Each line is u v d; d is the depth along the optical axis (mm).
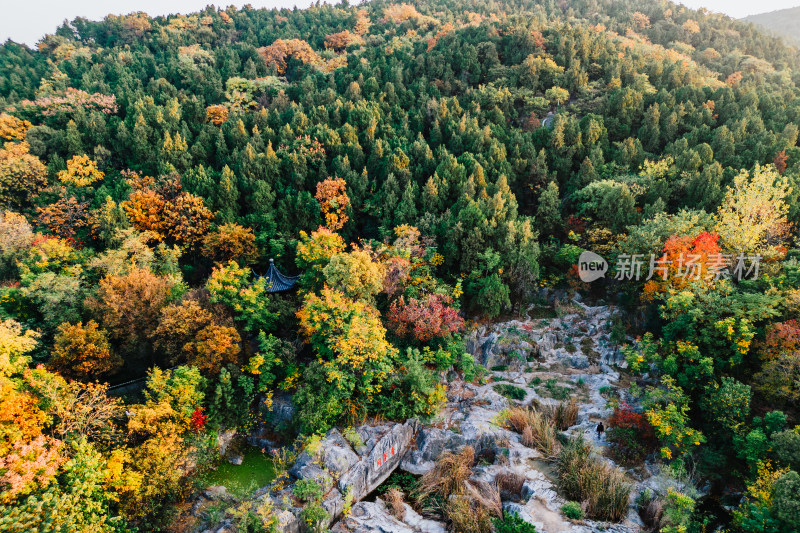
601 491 25594
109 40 117562
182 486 27328
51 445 22703
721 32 103625
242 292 36094
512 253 44688
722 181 47156
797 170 46188
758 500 23062
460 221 47219
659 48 93500
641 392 32281
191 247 53969
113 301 34438
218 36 119875
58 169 61281
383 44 103062
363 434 31312
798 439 23141
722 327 29938
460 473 28531
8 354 26031
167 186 56812
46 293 36000
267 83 85812
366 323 33906
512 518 23859
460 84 79312
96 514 21641
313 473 28062
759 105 62219
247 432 33062
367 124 67188
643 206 48562
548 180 56062
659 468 27641
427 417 33562
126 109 72500
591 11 124500
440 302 40344
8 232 46000
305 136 63188
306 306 35438
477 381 38812
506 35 87812
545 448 30438
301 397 32094
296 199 55031
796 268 33094
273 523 23859
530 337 42406
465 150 62094
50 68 92125
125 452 24844
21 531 18094
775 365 27250
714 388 28703
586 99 70250
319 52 105625
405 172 55938
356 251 38844
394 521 26797
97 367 31875
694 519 24297
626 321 42062
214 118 74312
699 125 59781
